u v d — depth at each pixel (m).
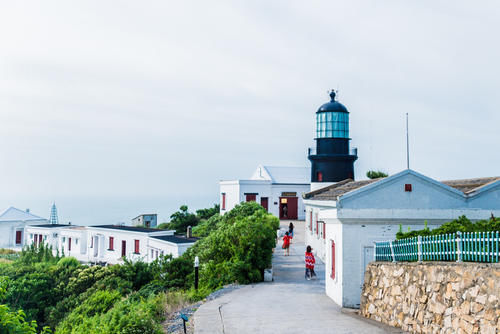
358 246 17.34
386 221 17.42
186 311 16.34
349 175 43.78
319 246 31.92
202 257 26.89
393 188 21.53
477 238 11.39
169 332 13.62
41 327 31.25
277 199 58.91
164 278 28.23
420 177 21.64
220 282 22.86
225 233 25.77
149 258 46.06
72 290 33.59
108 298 25.86
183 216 65.75
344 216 17.12
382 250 15.73
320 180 43.62
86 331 16.84
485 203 22.17
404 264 13.29
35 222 78.31
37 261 44.44
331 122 43.38
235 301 17.92
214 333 12.73
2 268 38.97
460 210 17.64
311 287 21.70
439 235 12.34
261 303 17.52
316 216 33.22
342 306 17.03
